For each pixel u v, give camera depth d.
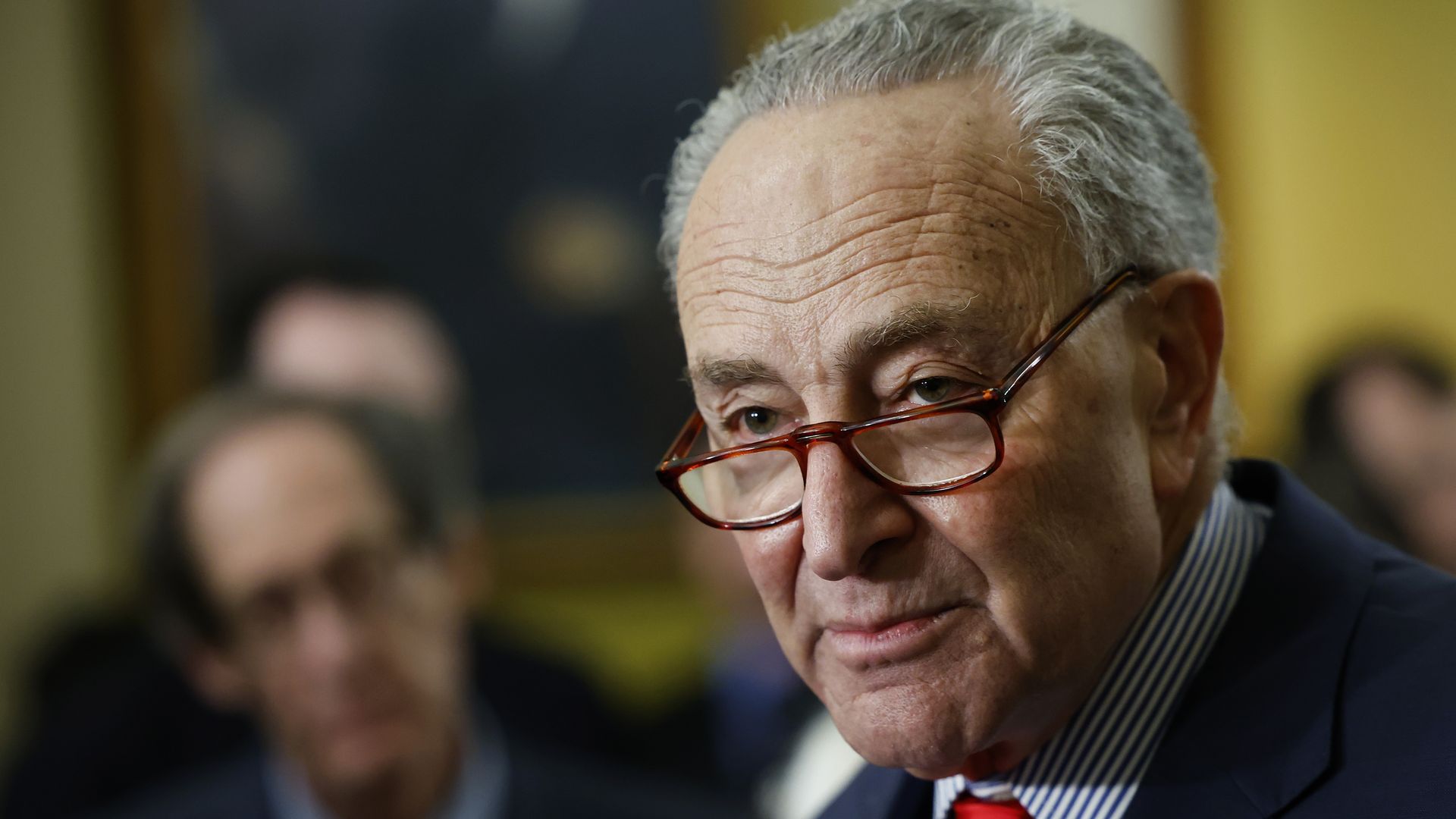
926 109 0.92
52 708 2.92
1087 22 1.03
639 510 3.90
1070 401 0.91
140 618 3.03
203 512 1.77
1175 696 0.99
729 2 3.88
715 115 1.04
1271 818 0.89
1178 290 0.99
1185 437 1.00
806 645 0.98
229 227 3.91
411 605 1.81
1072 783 0.99
